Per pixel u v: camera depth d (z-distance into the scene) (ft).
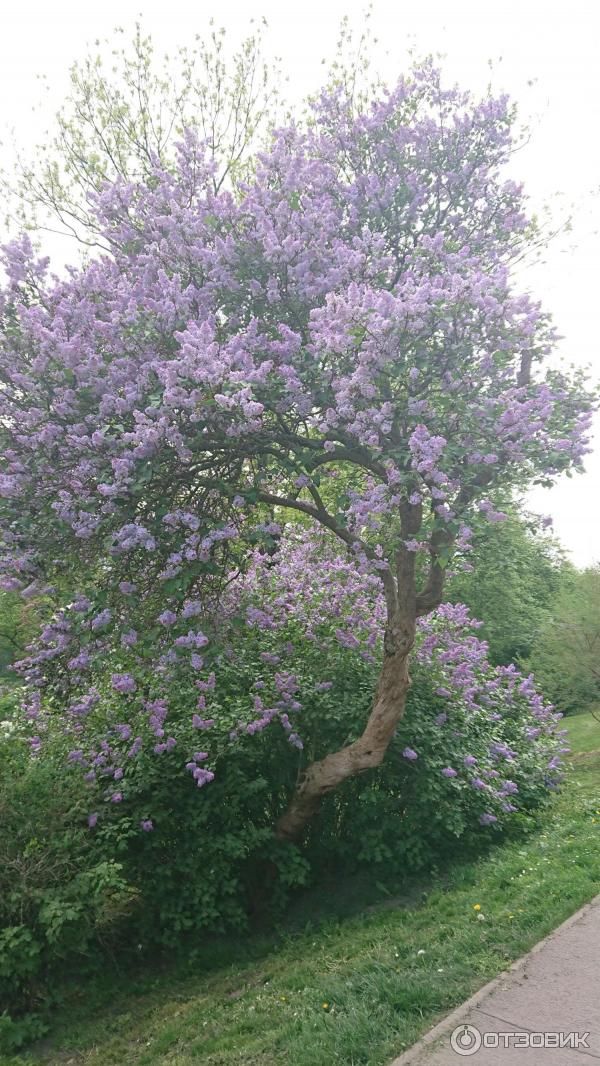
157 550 16.76
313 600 24.49
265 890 21.12
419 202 22.00
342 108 23.43
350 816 22.27
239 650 21.07
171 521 16.12
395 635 20.01
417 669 24.64
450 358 17.71
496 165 22.98
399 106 23.00
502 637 61.87
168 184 20.66
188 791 20.01
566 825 22.93
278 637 23.40
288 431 18.49
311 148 22.82
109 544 15.83
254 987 16.25
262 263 19.40
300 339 17.48
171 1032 14.62
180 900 18.83
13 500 16.94
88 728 20.44
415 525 19.30
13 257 18.47
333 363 17.52
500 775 24.93
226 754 20.13
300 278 19.10
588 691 42.83
